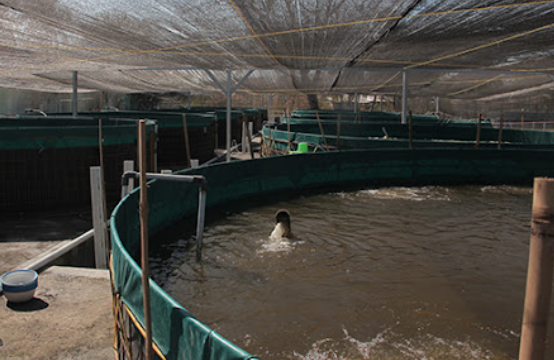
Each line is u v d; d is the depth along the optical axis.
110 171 12.51
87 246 8.78
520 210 11.26
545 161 15.86
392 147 17.67
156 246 8.20
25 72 17.08
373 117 33.03
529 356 2.01
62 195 11.77
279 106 57.88
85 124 16.91
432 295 6.27
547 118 39.56
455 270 7.20
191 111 33.78
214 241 8.52
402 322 5.53
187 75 20.27
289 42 10.66
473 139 25.23
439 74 20.39
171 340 3.30
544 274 1.96
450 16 8.51
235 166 12.04
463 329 5.38
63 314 5.92
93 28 9.58
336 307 5.90
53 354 5.07
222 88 16.77
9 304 6.12
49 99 34.34
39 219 10.51
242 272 7.05
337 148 16.88
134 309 4.01
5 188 11.20
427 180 15.60
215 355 2.77
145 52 12.01
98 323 5.74
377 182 15.14
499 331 5.36
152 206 8.75
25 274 6.43
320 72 20.47
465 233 9.17
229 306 5.93
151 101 44.22
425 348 4.96
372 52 12.47
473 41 10.99
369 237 8.80
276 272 7.03
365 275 6.93
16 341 5.27
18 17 9.02
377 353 4.87
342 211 10.90
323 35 9.95
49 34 10.20
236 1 7.63
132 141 13.22
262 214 10.60
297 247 8.16
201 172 10.73
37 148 11.37
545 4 7.74
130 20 8.94
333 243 8.42
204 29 9.40
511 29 9.64
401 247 8.23
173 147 20.83
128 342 4.28
